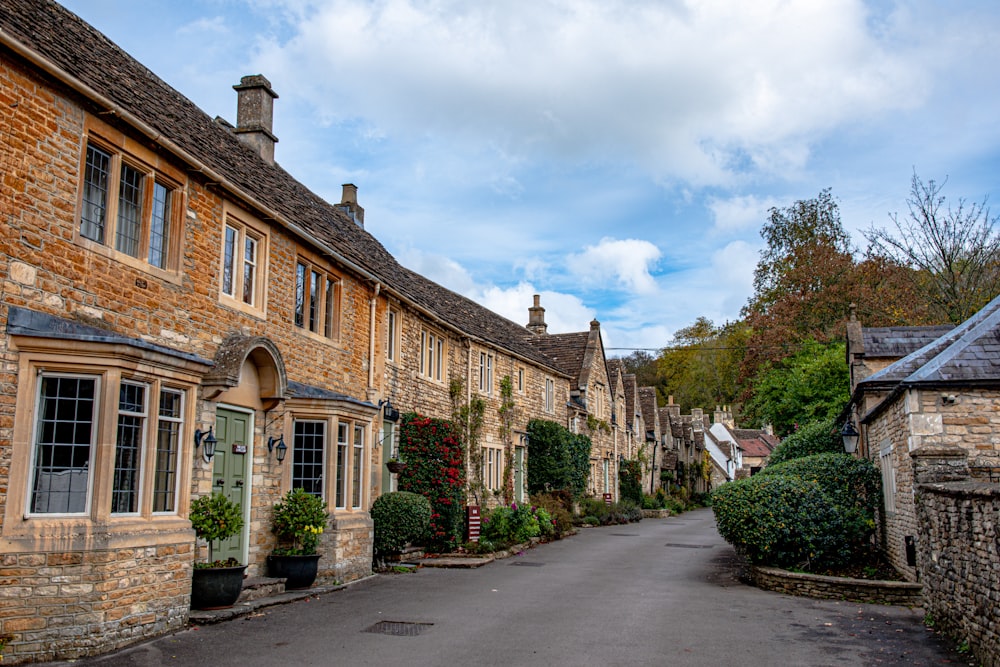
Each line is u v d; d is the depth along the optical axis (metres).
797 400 29.97
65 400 7.93
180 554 8.95
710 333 72.19
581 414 31.95
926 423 11.78
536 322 37.47
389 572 14.89
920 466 11.45
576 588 13.34
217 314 10.84
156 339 9.50
